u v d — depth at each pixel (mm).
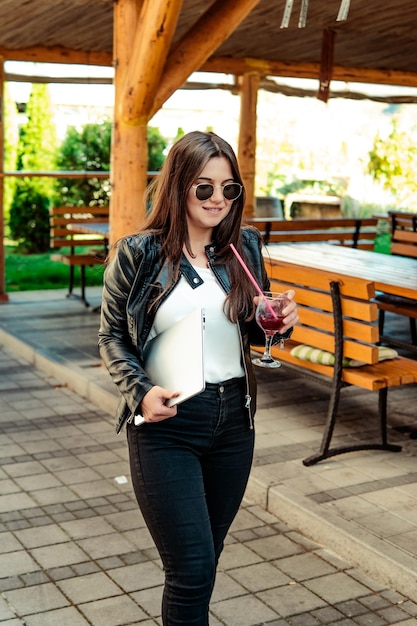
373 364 4910
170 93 6168
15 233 13242
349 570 3750
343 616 3375
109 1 7246
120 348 2662
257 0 5895
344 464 4719
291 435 5227
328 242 9312
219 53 9938
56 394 6508
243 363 2695
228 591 3557
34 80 9672
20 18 7887
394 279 5477
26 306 9398
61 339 7805
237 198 2684
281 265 5258
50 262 12578
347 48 9609
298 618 3355
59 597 3498
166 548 2551
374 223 9273
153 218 2689
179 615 2527
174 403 2467
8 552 3889
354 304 4648
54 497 4535
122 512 4363
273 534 4102
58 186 13500
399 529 3885
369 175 14000
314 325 4996
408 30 8500
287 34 8844
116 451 5258
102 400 6129
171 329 2592
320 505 4141
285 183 15023
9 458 5105
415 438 5168
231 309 2641
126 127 6316
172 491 2551
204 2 7391
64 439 5465
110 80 10031
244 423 2709
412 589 3488
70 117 14258
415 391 6312
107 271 2711
